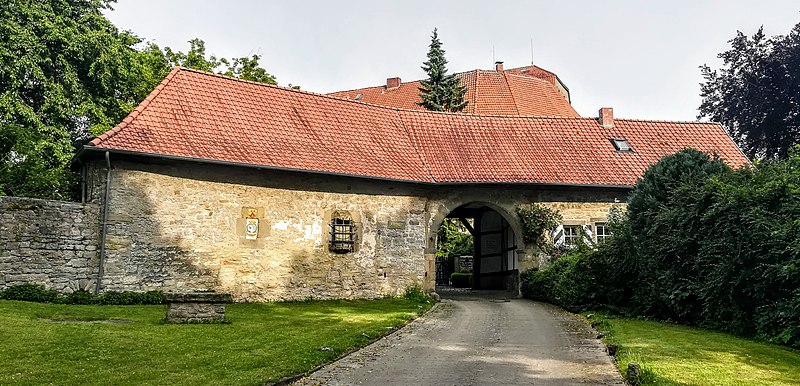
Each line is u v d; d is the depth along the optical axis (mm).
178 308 11781
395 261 18797
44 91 22031
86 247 14695
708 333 11727
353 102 20859
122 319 11938
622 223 15820
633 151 22172
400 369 8672
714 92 28578
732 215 11672
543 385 7652
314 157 17672
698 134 23625
